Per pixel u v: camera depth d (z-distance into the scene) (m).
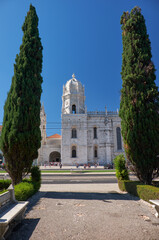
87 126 60.94
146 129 13.34
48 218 7.75
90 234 6.11
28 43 16.73
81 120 59.75
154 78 14.91
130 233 6.18
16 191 9.59
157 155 12.88
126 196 12.81
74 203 10.47
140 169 13.34
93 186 18.31
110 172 35.19
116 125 61.56
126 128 14.36
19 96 14.84
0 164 57.91
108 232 6.27
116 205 9.98
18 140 13.51
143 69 14.67
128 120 14.10
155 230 6.45
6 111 14.84
